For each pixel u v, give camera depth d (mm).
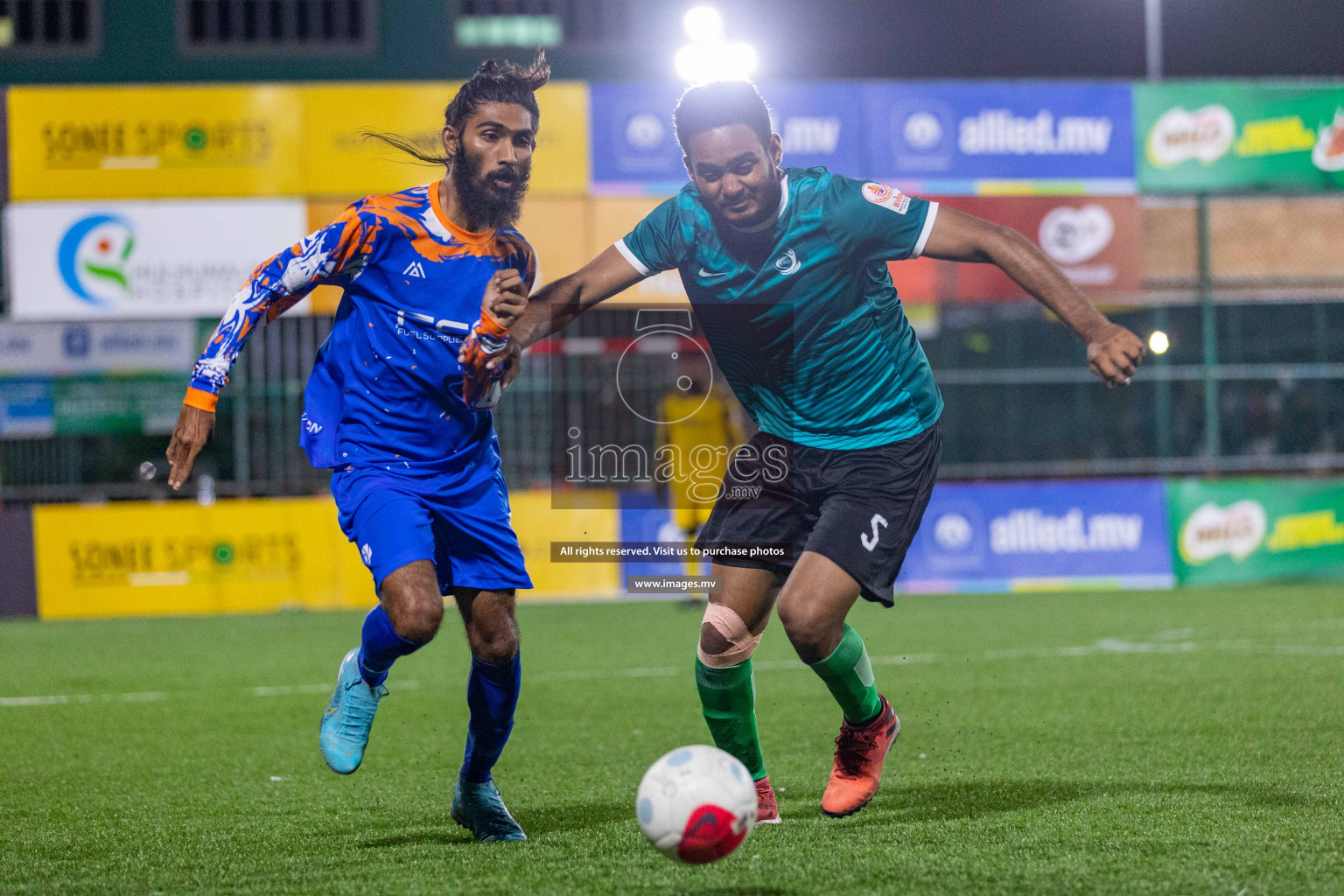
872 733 7105
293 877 6195
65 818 7902
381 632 6484
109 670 15672
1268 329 30953
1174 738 9789
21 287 22797
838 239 6539
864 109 23297
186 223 22812
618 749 10125
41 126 22703
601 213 23141
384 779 9133
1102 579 24281
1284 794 7613
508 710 6973
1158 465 26359
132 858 6770
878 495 6766
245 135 22828
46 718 12242
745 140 6223
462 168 6656
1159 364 26328
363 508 6648
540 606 23094
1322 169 24250
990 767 8852
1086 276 23781
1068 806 7402
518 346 6715
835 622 6594
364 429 6836
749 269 6629
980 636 17094
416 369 6742
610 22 30766
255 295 6672
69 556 23000
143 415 23750
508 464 23281
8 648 18375
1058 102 23672
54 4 29984
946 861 6078
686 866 6113
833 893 5543
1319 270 26516
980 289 23438
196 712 12469
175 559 23156
